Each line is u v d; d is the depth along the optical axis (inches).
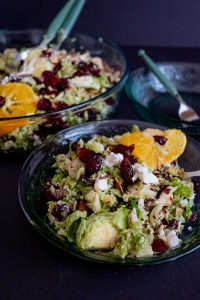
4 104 23.0
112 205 18.8
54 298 17.1
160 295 17.3
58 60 27.6
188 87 30.0
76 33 31.0
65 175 20.7
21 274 18.1
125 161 19.7
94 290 17.4
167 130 22.3
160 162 21.1
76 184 19.7
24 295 17.2
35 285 17.6
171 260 17.9
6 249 19.1
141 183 19.4
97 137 22.5
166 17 32.5
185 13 32.3
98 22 33.0
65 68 27.0
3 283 17.7
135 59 32.5
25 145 23.1
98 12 32.5
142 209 18.7
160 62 30.7
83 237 17.5
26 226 20.2
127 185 19.5
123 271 18.1
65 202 19.2
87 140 22.9
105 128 23.3
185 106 27.6
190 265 18.4
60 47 30.8
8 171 23.2
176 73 30.5
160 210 18.8
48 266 18.3
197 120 27.0
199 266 18.4
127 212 18.2
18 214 20.8
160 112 26.7
